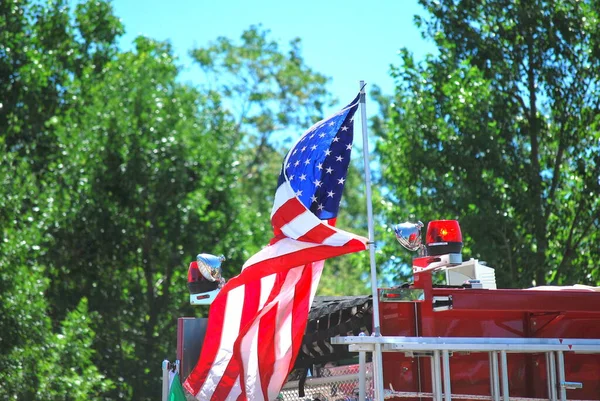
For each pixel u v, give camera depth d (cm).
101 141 3206
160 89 3472
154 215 3241
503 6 2561
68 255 3155
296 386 1070
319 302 1145
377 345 828
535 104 2573
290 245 923
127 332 3206
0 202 2573
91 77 3612
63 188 3188
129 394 3070
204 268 1095
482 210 2378
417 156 2553
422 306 882
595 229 2484
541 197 2530
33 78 3284
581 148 2523
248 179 5912
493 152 2478
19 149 3291
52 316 3117
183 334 1089
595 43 2486
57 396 2464
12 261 2486
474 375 891
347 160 959
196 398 1023
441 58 2672
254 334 980
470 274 1079
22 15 3453
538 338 897
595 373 923
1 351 2403
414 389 877
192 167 3319
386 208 2716
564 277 2419
